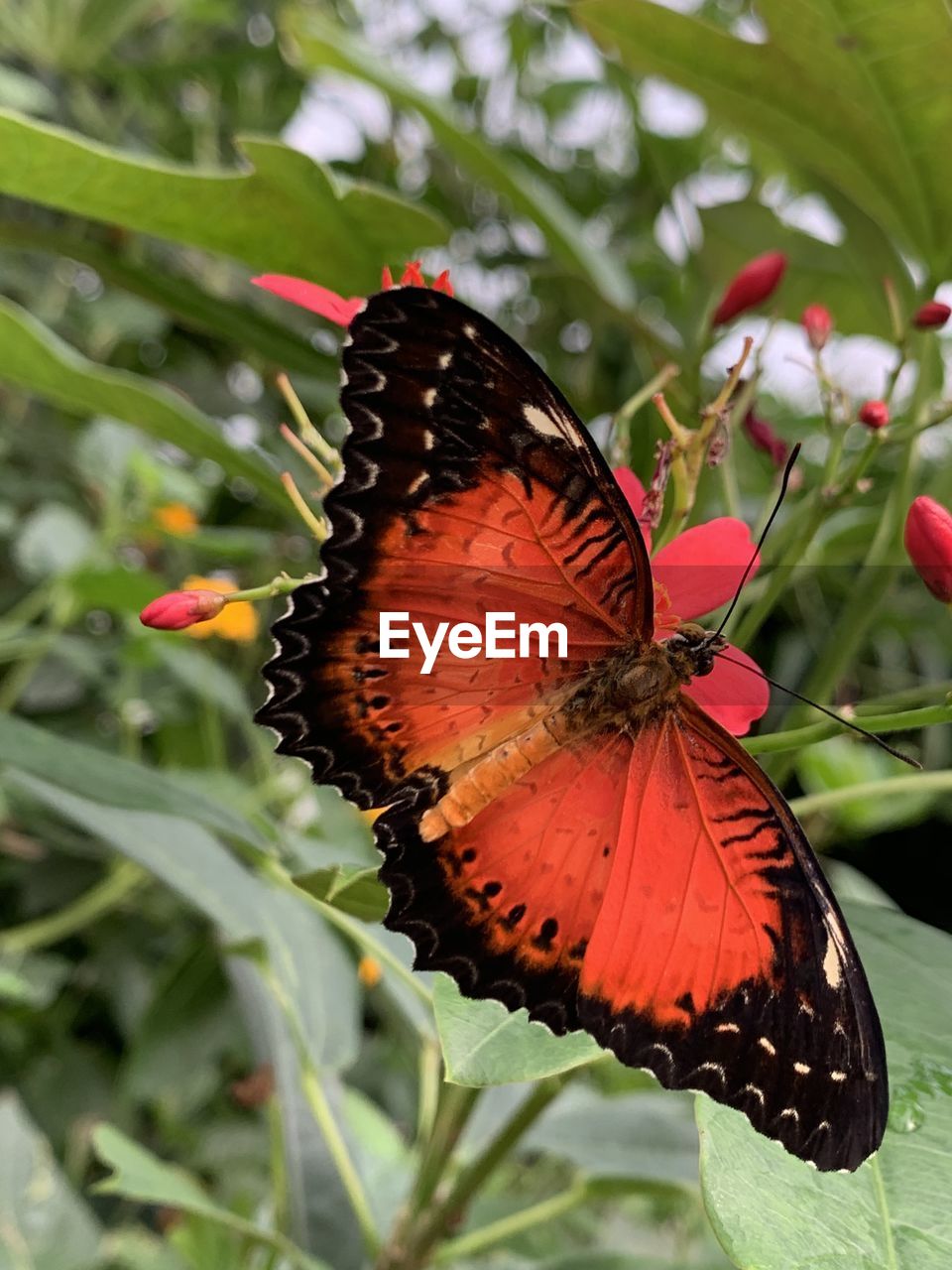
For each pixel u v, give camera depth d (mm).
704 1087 76
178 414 127
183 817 114
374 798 82
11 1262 156
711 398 143
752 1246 67
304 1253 144
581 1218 285
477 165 184
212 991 213
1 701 232
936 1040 88
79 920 231
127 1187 135
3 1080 244
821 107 135
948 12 114
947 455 163
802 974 78
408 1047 268
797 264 186
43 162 118
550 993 81
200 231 132
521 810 84
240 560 271
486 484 79
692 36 136
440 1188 143
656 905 82
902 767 257
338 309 102
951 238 139
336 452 105
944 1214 71
